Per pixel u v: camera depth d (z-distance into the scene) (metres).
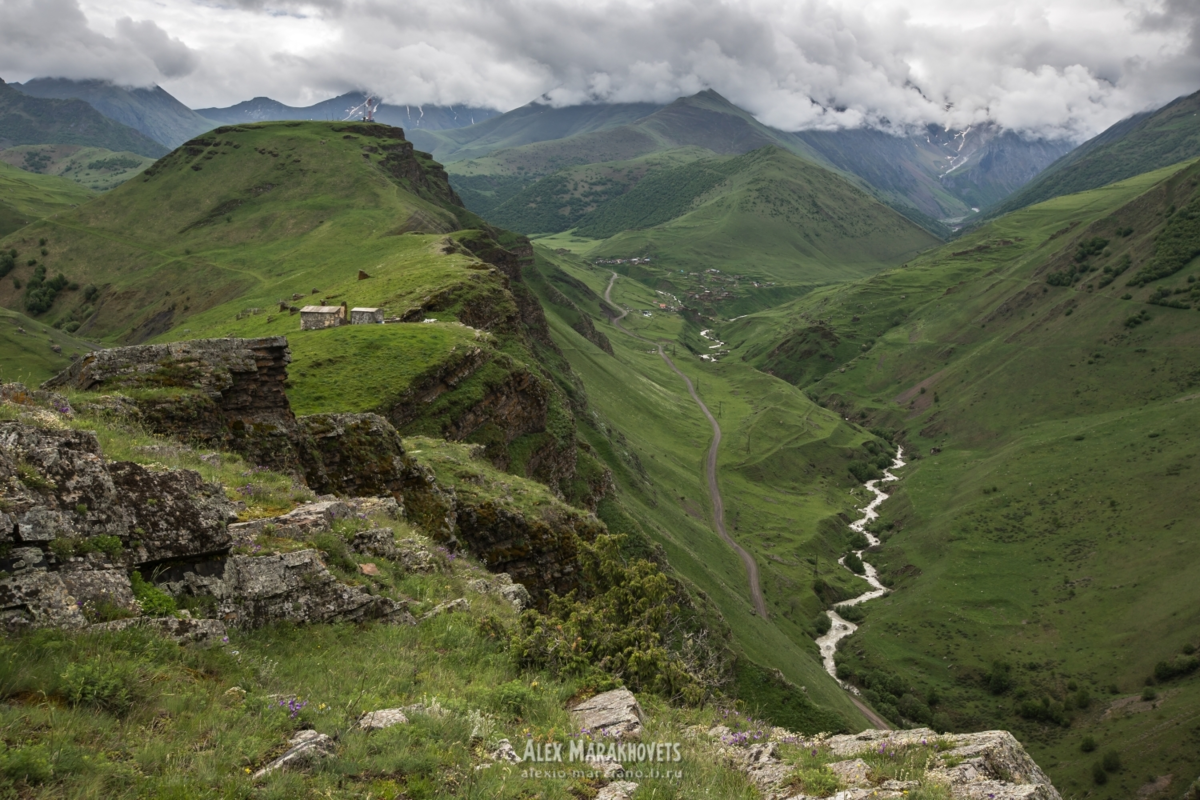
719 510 171.50
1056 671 126.38
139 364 26.89
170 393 25.66
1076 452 196.12
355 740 10.72
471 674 15.49
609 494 90.50
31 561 11.10
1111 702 116.62
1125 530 160.00
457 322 86.56
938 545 171.38
